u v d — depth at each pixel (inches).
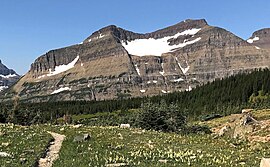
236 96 7367.1
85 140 1422.2
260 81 7573.8
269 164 890.7
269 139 1739.7
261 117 2731.3
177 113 2829.7
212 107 7224.4
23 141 1300.4
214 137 1993.1
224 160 1169.4
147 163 1034.7
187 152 1245.7
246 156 1285.7
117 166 978.7
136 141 1491.1
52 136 1503.4
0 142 1248.2
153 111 2628.0
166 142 1528.1
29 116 4798.2
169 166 1003.9
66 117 6205.7
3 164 923.4
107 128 1950.1
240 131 2000.5
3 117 4456.2
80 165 989.8
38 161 1042.1
